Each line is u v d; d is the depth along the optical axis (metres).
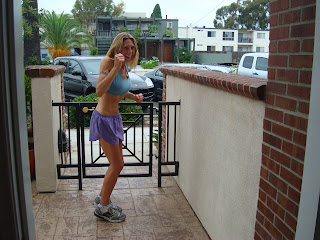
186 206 3.59
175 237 2.99
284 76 1.67
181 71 3.68
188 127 3.63
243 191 2.25
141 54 40.69
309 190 1.51
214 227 2.85
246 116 2.18
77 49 37.50
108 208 3.20
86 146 5.80
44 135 3.70
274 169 1.78
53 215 3.33
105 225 3.16
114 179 3.15
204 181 3.10
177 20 43.84
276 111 1.75
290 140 1.62
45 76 3.58
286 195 1.66
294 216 1.59
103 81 2.78
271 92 1.80
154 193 3.90
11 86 0.90
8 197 0.92
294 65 1.58
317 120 1.45
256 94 1.87
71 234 3.00
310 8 1.46
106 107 3.04
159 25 43.69
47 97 3.63
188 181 3.65
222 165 2.64
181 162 3.95
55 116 3.97
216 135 2.77
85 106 3.77
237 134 2.33
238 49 47.53
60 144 4.24
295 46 1.57
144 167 4.79
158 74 11.77
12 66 0.89
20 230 0.97
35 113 3.65
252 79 2.35
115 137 3.06
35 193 3.81
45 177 3.79
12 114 0.91
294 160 1.59
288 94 1.63
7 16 0.87
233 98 2.40
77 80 9.80
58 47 27.33
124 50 2.93
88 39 31.02
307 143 1.49
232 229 2.45
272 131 1.80
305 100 1.50
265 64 9.87
